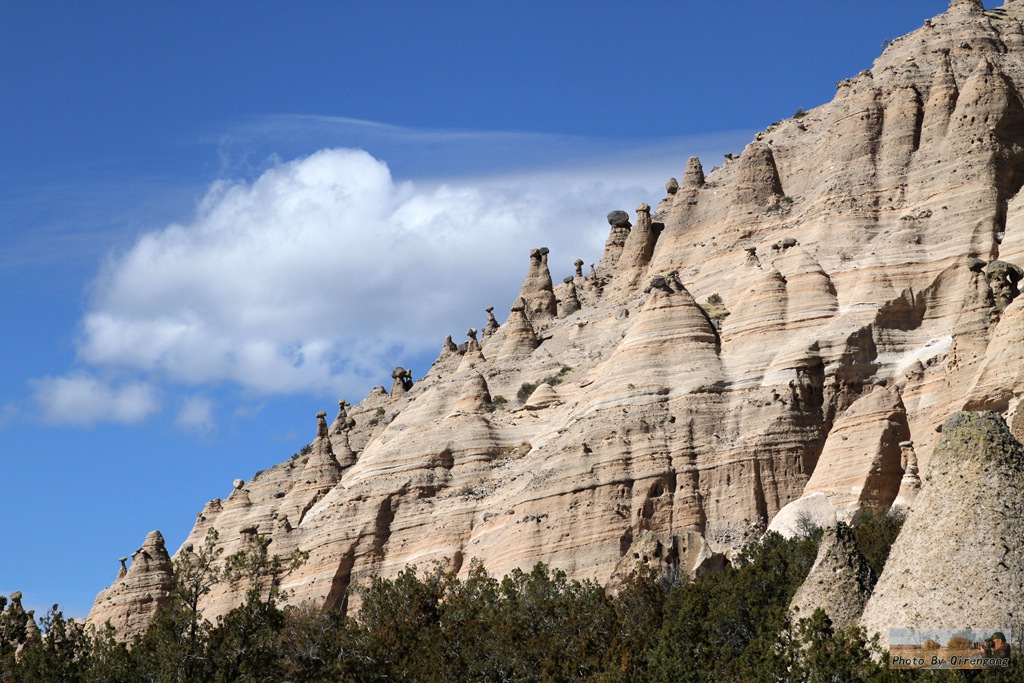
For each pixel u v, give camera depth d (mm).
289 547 143750
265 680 90250
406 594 108188
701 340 129125
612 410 126938
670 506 119938
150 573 149375
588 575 118438
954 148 135750
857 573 69188
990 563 60719
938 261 128250
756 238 144375
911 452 114438
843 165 140875
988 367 112188
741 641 84062
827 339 124438
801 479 119188
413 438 145625
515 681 91562
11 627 96688
